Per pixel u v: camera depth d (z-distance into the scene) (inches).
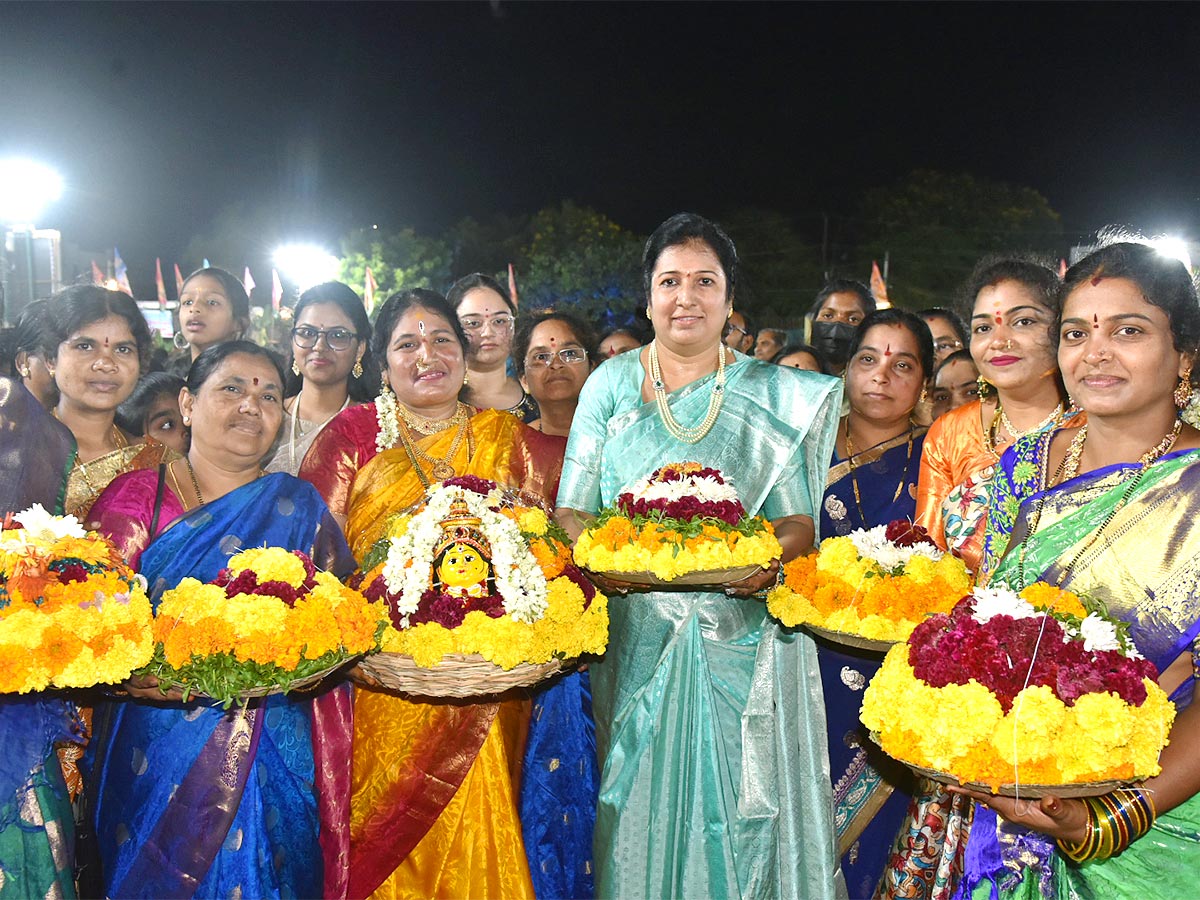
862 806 181.2
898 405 187.6
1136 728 96.0
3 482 151.3
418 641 138.0
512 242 1211.2
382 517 176.1
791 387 168.6
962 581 144.0
